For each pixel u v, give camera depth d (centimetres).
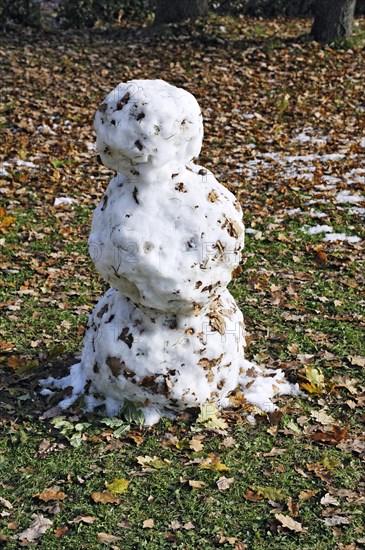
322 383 491
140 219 407
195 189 418
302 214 805
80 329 566
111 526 373
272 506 385
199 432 440
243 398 465
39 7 1806
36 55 1504
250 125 1151
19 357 525
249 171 954
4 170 936
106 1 1809
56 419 448
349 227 770
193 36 1584
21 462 418
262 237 748
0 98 1244
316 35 1587
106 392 453
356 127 1143
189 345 438
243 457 422
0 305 606
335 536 366
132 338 433
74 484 401
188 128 409
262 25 1788
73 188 885
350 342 556
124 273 409
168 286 409
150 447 429
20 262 694
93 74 1408
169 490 396
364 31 1697
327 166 955
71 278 665
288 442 436
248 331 569
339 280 661
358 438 441
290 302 618
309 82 1367
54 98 1265
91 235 431
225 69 1440
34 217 798
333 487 399
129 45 1578
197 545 361
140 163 406
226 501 389
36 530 368
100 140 411
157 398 441
